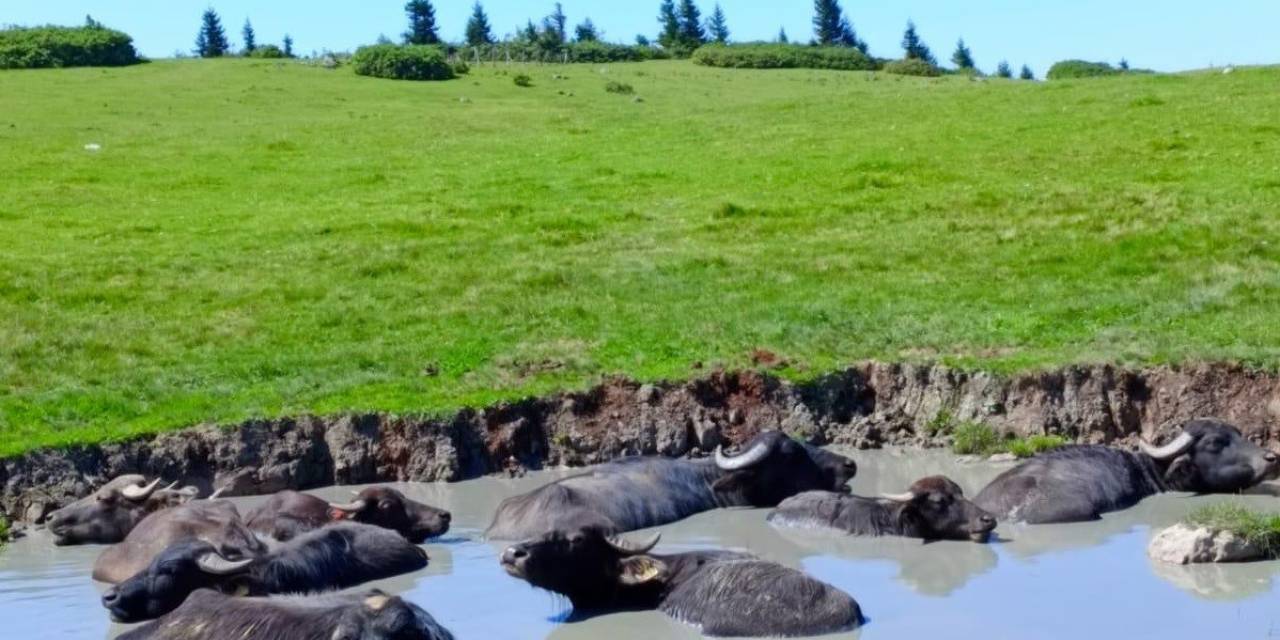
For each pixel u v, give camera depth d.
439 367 20.55
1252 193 28.86
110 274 25.45
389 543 13.93
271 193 34.09
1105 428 19.28
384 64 68.00
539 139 41.91
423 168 37.16
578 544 12.49
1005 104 42.41
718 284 24.58
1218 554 13.55
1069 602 12.23
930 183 32.16
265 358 20.88
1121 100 40.81
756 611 11.73
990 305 22.77
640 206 31.14
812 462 16.98
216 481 17.91
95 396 19.25
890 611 12.08
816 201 30.91
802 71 79.88
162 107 53.38
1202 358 19.47
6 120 47.50
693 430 19.36
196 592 11.63
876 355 20.67
